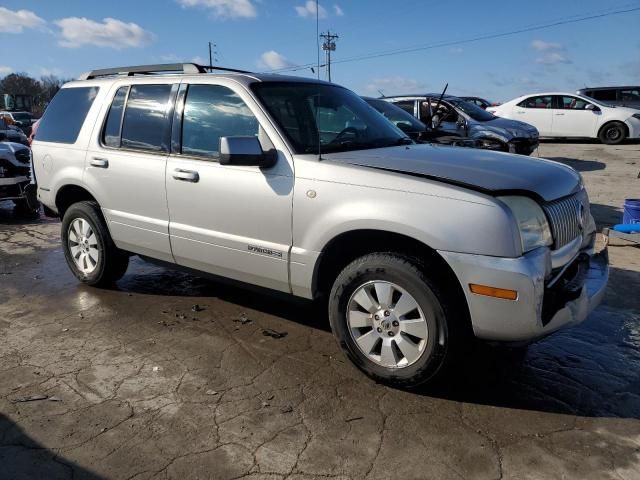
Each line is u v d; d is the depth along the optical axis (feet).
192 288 17.39
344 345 11.61
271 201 12.09
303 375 11.82
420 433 9.75
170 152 14.16
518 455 9.14
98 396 11.02
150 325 14.51
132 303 16.14
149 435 9.73
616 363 12.34
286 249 12.01
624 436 9.63
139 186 14.71
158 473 8.77
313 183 11.48
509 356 12.70
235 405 10.68
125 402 10.79
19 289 17.58
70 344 13.41
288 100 13.32
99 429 9.92
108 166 15.47
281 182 11.94
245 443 9.51
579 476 8.62
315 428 9.92
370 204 10.68
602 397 10.93
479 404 10.69
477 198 9.87
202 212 13.42
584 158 48.49
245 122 12.81
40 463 9.03
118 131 15.53
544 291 10.00
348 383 11.48
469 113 37.70
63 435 9.76
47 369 12.14
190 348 13.14
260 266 12.60
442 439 9.58
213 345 13.29
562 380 11.60
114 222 15.66
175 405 10.66
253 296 16.66
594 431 9.78
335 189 11.18
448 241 9.92
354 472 8.77
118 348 13.16
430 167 11.09
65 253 17.79
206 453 9.25
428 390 11.18
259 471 8.82
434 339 10.34
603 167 43.62
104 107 15.98
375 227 10.61
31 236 25.55
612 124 55.47
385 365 11.05
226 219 12.97
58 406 10.66
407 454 9.19
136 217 14.98
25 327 14.49
